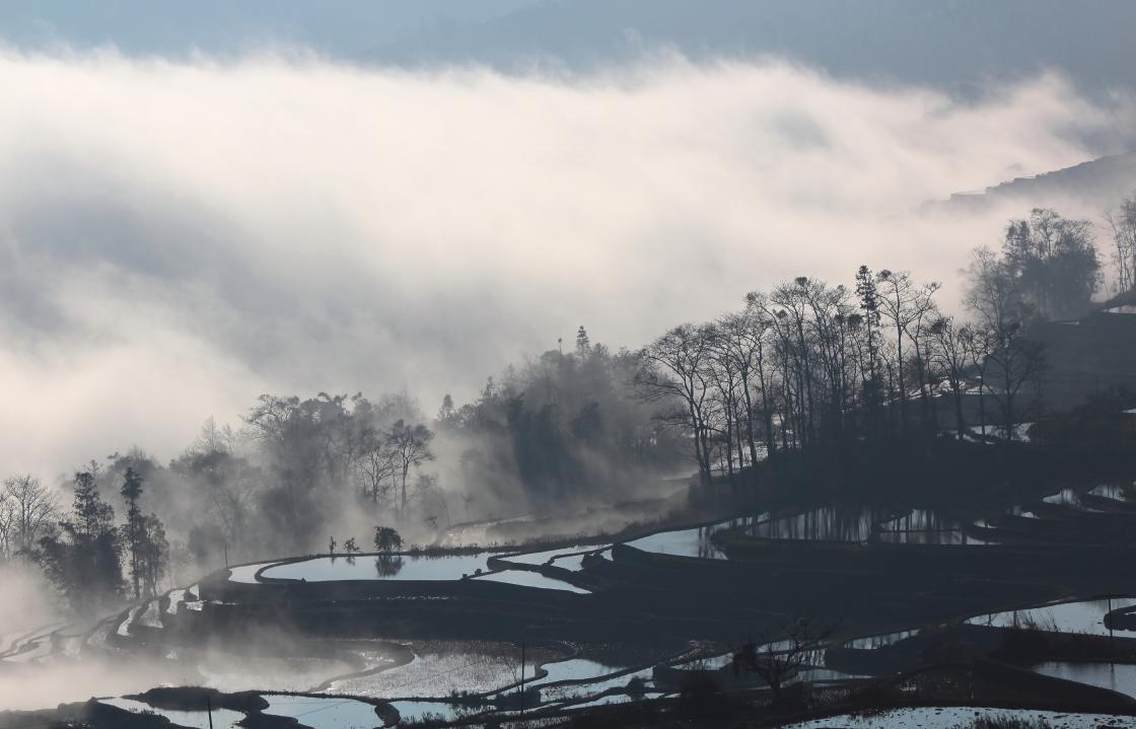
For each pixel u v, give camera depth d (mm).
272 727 140250
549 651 162500
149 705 154375
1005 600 149125
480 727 125625
